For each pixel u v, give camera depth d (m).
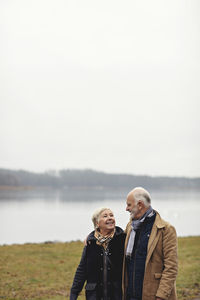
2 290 9.96
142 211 4.07
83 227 51.56
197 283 9.73
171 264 3.86
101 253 4.15
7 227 51.84
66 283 10.84
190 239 18.83
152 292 3.88
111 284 4.10
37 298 9.13
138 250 4.00
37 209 96.50
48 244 18.09
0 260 14.06
